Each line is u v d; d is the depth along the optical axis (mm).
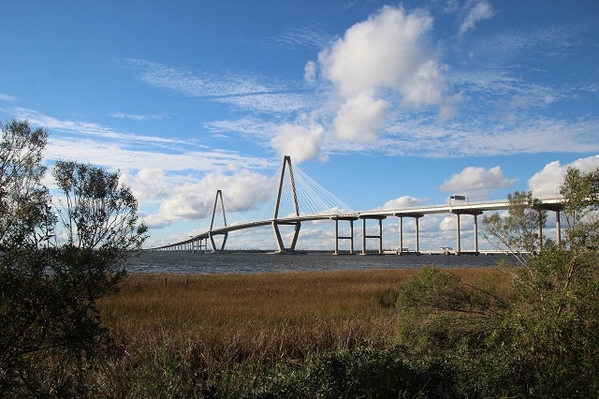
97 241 4180
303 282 28734
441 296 8203
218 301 17688
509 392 5426
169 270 53656
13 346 3693
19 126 4180
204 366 7629
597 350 5535
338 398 5090
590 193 6297
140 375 6062
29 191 4117
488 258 106062
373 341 9500
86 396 4828
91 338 3980
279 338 9711
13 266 3654
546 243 7160
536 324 5723
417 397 5352
